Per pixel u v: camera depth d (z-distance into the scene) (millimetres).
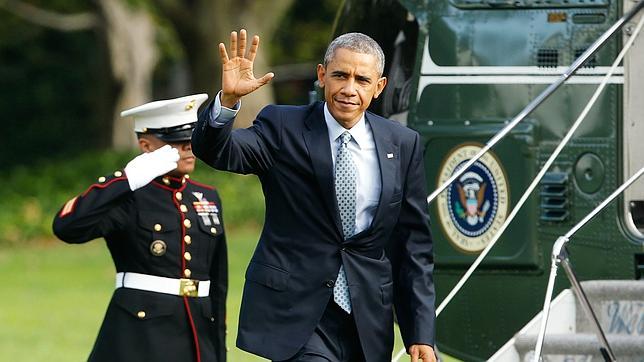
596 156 25547
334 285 18672
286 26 119375
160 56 110438
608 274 25484
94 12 100188
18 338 42156
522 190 25797
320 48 120000
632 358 21594
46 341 41625
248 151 18500
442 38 26594
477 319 26406
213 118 17859
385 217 18688
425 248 19234
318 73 19047
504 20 26234
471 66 26328
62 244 74250
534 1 26078
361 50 18328
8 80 120000
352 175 18672
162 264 22984
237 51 17875
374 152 18844
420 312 18844
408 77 27016
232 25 80125
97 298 52250
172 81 124125
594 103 25578
